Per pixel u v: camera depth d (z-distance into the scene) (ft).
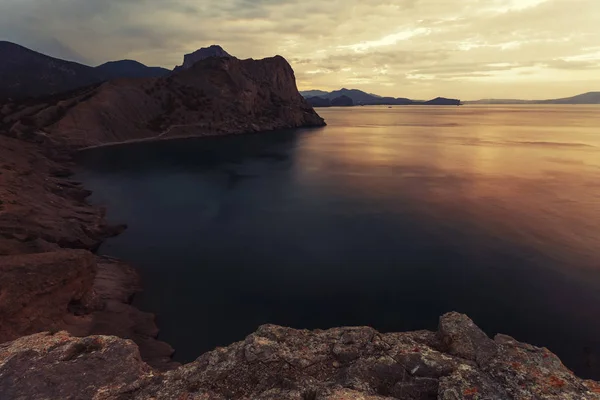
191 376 31.91
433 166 249.55
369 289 93.76
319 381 30.01
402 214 150.00
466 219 142.20
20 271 63.62
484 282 96.22
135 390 30.91
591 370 67.15
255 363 32.63
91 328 68.28
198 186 202.49
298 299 89.71
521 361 30.14
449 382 27.76
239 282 97.71
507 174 219.00
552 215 144.66
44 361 34.19
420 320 81.61
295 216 150.82
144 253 115.85
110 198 177.58
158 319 81.46
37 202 131.34
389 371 30.42
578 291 91.50
